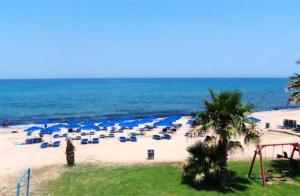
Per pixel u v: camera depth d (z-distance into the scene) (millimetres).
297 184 23859
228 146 21703
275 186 23297
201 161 22031
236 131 20609
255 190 22359
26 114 79625
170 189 22078
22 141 41938
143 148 36125
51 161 30250
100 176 25062
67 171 26641
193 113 22312
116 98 130375
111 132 47031
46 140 42438
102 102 113062
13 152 34750
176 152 33906
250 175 25359
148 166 27781
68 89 197750
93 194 21453
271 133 44625
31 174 25969
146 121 50938
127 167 27516
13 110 88000
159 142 39875
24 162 29953
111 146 37344
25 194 21688
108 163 29062
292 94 27766
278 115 69125
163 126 53344
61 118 72312
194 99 127688
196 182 22172
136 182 23500
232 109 21531
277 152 33312
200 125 21516
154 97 137375
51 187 22891
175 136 44312
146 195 21172
